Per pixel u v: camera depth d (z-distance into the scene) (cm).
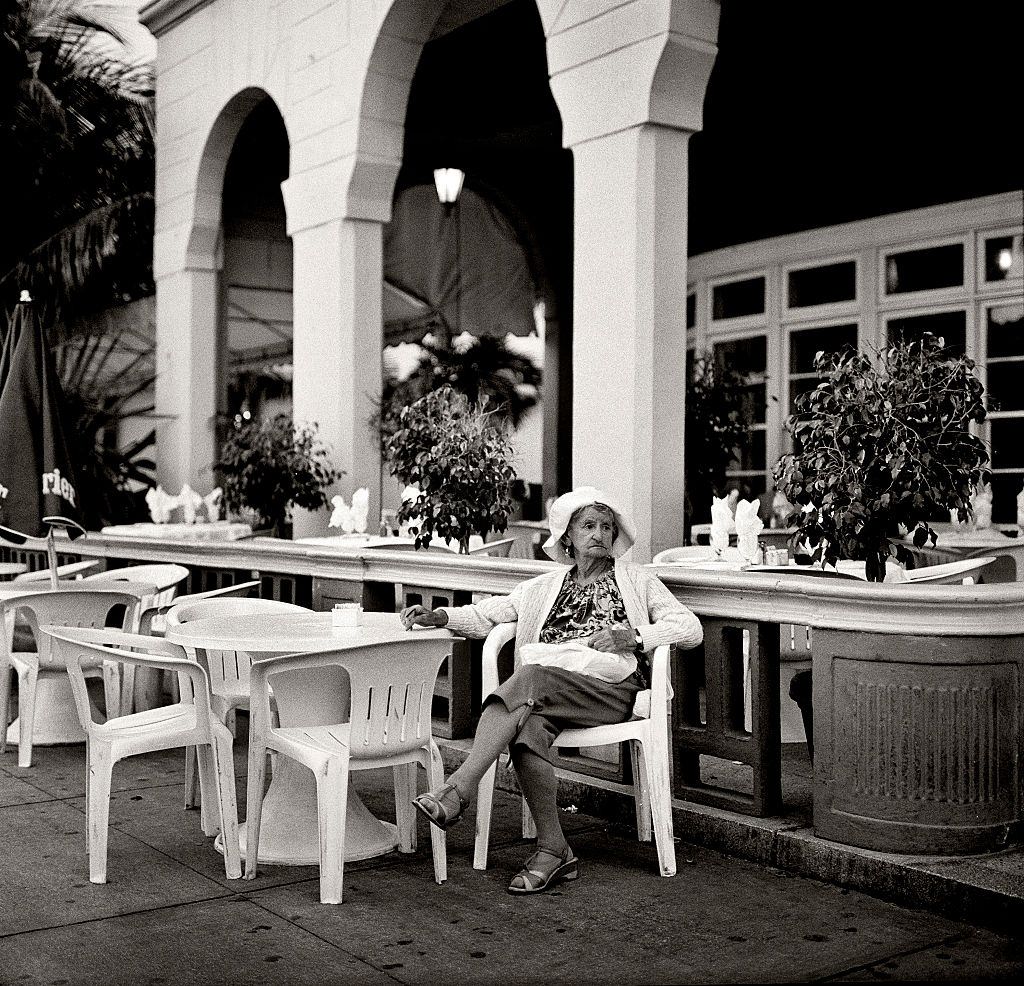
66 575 784
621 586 458
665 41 668
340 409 988
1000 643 410
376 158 960
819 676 434
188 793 529
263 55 1073
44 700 668
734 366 969
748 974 345
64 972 349
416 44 949
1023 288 978
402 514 727
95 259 1277
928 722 410
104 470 1255
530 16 1104
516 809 531
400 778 465
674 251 700
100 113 1326
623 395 698
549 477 1420
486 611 474
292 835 466
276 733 432
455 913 398
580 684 433
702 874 436
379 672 419
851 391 489
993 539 779
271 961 358
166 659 443
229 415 1205
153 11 1224
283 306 1395
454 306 1494
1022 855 408
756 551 620
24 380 676
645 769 452
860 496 480
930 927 381
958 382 484
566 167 1391
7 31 1302
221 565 772
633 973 347
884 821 416
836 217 1114
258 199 1368
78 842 481
